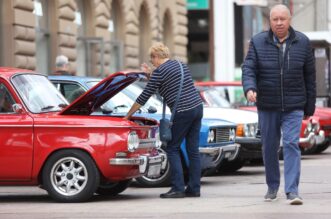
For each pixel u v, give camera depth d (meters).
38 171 18.89
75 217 16.38
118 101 22.50
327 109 37.44
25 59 38.03
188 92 19.48
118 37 53.09
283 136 17.75
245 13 75.62
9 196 20.86
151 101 23.38
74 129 18.77
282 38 17.67
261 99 17.80
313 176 24.97
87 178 18.70
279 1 69.06
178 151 19.67
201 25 81.94
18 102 19.16
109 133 18.70
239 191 21.14
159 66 19.41
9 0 36.75
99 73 47.53
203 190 21.50
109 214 16.72
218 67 76.62
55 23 42.62
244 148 26.22
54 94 20.47
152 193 20.73
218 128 22.88
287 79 17.62
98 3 48.50
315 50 47.47
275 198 18.34
